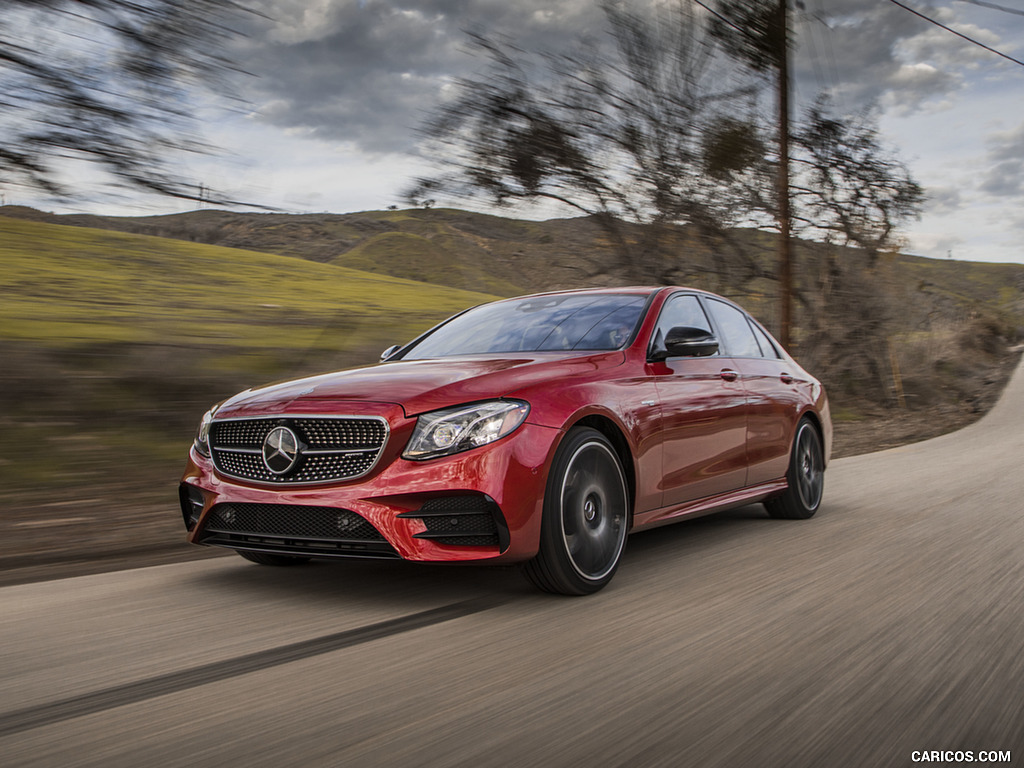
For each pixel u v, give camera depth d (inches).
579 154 474.3
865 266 666.8
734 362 195.3
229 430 143.9
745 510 234.8
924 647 110.3
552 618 124.7
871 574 151.9
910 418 653.3
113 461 279.3
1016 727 85.0
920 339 860.0
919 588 141.3
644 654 107.7
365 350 473.4
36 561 175.2
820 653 108.0
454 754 78.2
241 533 139.2
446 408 130.3
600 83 482.0
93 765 75.7
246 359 426.3
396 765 75.8
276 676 99.9
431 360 163.3
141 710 89.0
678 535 194.1
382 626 121.0
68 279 745.0
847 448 440.5
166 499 245.9
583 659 105.8
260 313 705.6
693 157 509.7
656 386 160.2
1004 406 762.2
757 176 537.3
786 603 132.3
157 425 320.2
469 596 137.9
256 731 83.4
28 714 88.1
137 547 190.2
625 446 149.8
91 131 223.0
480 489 125.3
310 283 1214.9
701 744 80.7
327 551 131.6
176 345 429.4
